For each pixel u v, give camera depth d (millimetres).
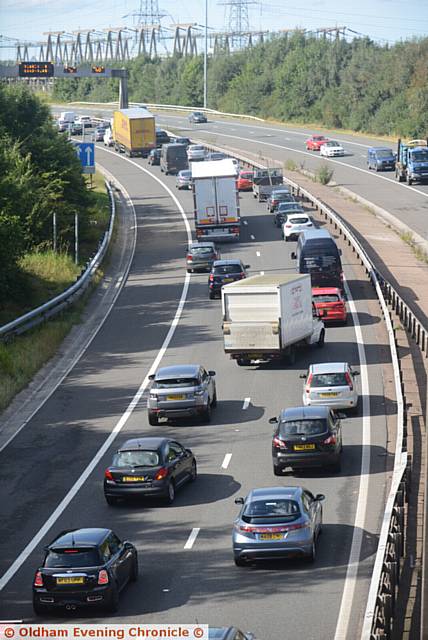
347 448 59156
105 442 62688
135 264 125750
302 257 100250
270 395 71188
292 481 53844
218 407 69125
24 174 128375
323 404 64562
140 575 41812
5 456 60781
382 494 51125
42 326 91250
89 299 106625
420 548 44062
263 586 39875
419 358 79250
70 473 57188
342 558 42594
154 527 47938
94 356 84938
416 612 37250
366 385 72250
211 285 103875
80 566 37062
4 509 51812
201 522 48344
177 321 95812
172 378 64938
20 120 144250
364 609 37125
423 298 105062
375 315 94188
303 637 34750
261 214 154500
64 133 143000
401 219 152250
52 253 118625
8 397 71938
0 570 43406
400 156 185375
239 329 77312
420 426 62656
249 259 121375
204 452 59844
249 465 57062
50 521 49594
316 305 89938
